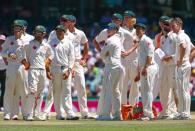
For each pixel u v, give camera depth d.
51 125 49.69
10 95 55.50
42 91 55.22
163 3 108.31
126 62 58.62
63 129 46.38
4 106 55.59
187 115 56.19
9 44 54.97
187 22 98.00
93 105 73.69
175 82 56.41
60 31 55.25
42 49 54.72
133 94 59.00
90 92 82.38
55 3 106.50
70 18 56.91
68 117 55.59
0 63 58.28
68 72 55.34
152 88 55.31
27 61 54.81
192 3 108.44
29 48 54.59
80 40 57.62
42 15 105.31
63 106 55.62
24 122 52.84
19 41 54.81
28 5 106.75
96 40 58.91
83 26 98.69
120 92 55.38
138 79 55.72
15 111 55.81
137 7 106.69
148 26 98.00
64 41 55.47
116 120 54.97
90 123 51.66
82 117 57.69
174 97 57.47
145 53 54.75
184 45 55.34
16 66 54.97
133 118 55.81
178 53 55.84
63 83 55.47
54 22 99.44
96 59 84.25
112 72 54.72
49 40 55.94
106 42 54.81
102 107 55.34
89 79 83.06
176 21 56.16
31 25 99.06
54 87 55.69
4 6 106.56
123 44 57.78
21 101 55.47
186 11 108.50
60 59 55.31
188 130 46.25
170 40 56.31
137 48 57.47
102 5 106.06
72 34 56.97
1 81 67.31
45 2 106.50
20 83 55.06
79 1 105.69
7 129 46.38
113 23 55.50
